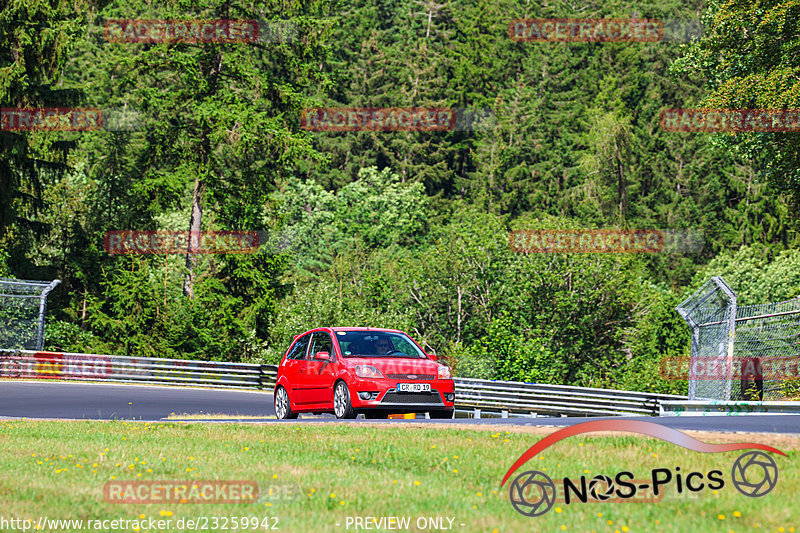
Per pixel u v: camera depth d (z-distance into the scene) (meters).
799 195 128.50
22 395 102.06
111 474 41.47
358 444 49.06
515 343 167.00
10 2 163.00
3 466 43.91
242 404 94.69
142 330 167.25
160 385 127.69
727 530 28.78
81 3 173.50
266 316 192.12
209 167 183.88
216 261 194.62
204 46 185.62
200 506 34.28
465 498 35.03
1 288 138.00
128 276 168.25
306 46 191.12
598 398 109.56
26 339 143.50
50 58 168.12
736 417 55.91
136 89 184.75
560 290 194.00
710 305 83.75
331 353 63.84
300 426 58.25
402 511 32.84
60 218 190.25
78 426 62.97
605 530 29.30
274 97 190.00
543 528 29.95
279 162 185.88
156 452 48.69
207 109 177.00
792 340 77.38
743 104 117.44
